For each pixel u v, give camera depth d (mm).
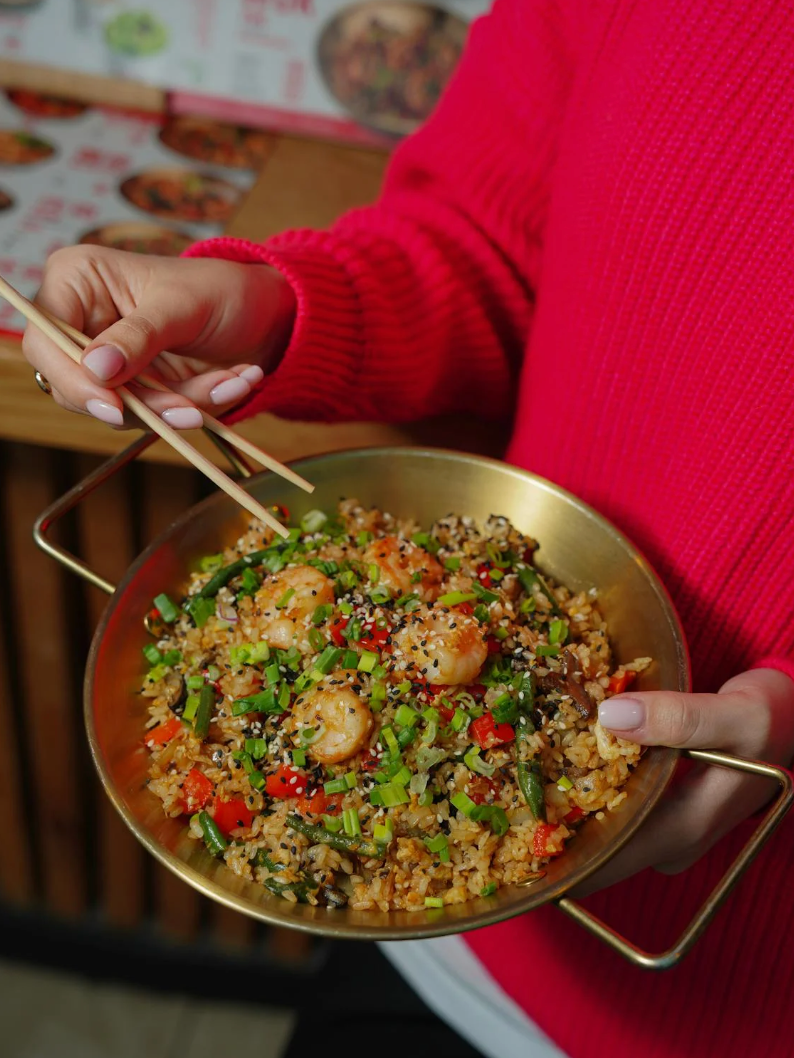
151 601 582
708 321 566
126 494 878
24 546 914
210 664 580
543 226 688
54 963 1259
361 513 627
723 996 671
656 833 558
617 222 577
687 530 599
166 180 931
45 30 991
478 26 704
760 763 505
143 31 980
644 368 592
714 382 571
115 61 993
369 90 976
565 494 601
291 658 570
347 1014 857
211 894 478
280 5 957
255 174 955
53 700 1014
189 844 533
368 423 758
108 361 512
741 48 540
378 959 901
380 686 555
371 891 526
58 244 850
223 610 591
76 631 988
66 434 774
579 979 707
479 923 470
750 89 540
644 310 582
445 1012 801
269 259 594
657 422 601
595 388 610
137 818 497
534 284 700
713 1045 685
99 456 851
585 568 605
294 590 576
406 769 543
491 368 716
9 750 1056
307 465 609
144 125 993
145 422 560
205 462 542
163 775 555
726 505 582
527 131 662
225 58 980
